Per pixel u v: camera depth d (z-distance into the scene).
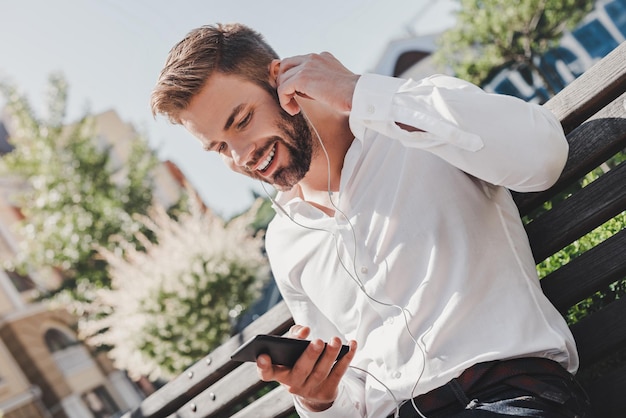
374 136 1.70
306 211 1.83
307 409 1.78
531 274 1.62
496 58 10.48
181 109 1.70
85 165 16.00
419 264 1.64
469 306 1.58
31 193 15.90
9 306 16.53
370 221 1.70
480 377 1.56
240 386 2.25
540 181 1.55
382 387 1.71
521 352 1.53
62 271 15.80
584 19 9.98
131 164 16.62
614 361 1.99
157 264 9.04
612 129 1.64
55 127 16.22
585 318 1.74
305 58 1.62
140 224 15.48
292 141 1.71
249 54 1.70
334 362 1.63
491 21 10.37
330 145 1.77
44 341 16.70
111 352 9.14
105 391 16.98
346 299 1.77
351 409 1.79
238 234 9.80
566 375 1.56
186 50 1.70
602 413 1.73
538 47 10.24
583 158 1.68
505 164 1.50
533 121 1.50
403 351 1.66
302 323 1.91
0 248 16.36
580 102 1.68
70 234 15.43
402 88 1.52
